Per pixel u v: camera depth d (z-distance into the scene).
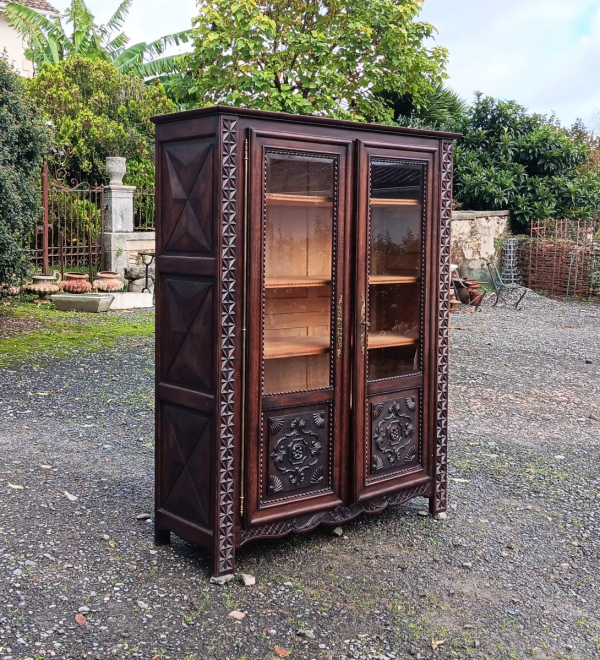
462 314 13.52
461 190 17.48
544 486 4.85
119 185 13.79
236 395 3.39
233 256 3.29
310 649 2.90
